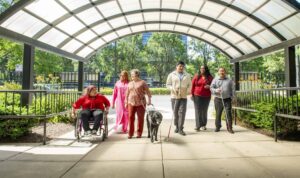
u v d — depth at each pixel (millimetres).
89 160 4742
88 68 52531
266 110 6930
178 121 7723
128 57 47500
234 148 5711
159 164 4473
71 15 10219
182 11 12109
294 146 5902
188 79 7633
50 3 8711
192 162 4594
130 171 4086
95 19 11828
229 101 7918
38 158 4887
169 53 46656
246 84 14562
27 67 9359
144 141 6562
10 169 4188
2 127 6363
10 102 8523
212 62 39344
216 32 13562
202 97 8258
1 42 18750
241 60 13812
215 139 6797
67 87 20828
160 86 48000
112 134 7688
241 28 11680
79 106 6715
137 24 13867
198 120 8250
